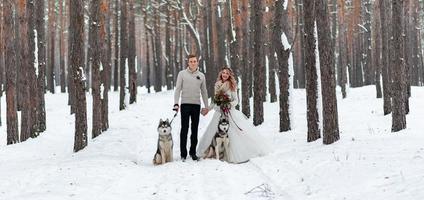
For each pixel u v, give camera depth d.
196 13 39.56
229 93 10.47
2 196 6.76
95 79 16.50
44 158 12.15
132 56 30.70
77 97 13.38
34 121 18.17
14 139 16.88
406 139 9.28
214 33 32.66
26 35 18.23
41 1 19.16
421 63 49.00
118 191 6.91
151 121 20.78
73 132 19.41
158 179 7.88
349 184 6.27
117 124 19.91
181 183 7.42
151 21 45.81
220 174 8.08
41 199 6.30
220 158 10.13
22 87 17.80
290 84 15.24
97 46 16.48
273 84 27.77
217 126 10.32
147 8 45.88
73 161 10.16
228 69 10.57
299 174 7.50
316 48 11.38
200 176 7.96
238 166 9.09
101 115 17.84
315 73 11.37
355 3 37.59
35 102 18.25
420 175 5.94
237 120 10.28
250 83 29.58
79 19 13.06
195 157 9.92
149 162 10.66
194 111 10.15
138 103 30.52
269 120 19.67
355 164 7.20
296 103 26.78
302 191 6.46
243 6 21.50
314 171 7.41
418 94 26.50
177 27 43.16
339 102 26.36
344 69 29.81
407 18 22.52
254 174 8.09
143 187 7.22
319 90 11.41
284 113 15.23
